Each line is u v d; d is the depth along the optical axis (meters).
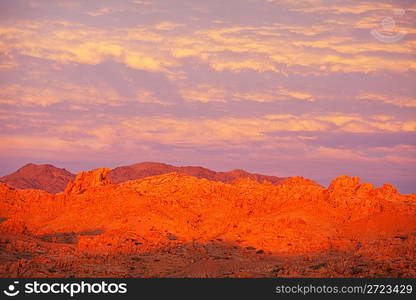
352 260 81.00
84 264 85.38
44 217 109.12
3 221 106.12
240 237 101.81
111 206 110.25
